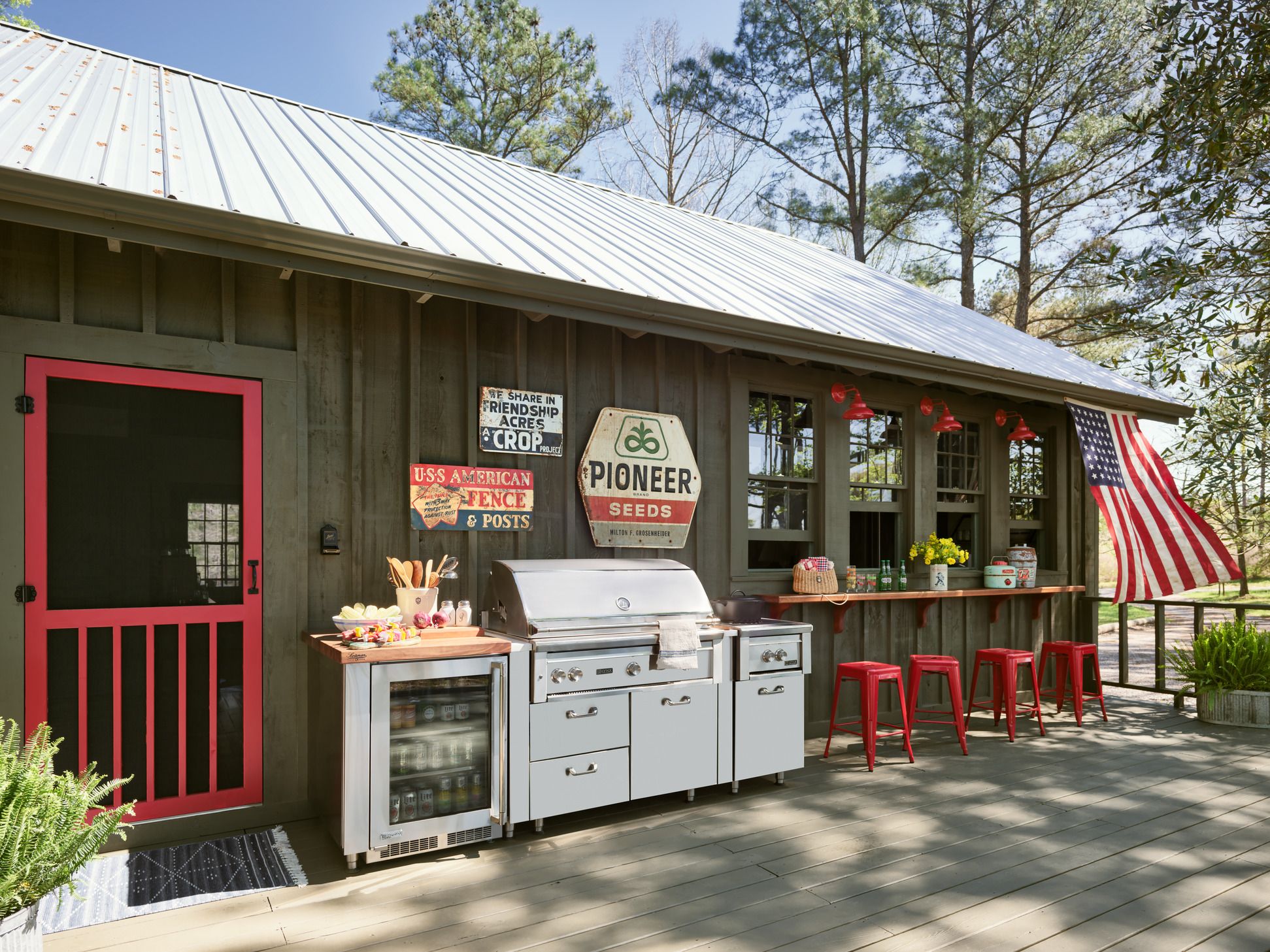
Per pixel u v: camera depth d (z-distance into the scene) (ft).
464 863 11.97
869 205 50.06
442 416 15.51
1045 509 27.32
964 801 14.97
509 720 12.79
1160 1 19.92
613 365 17.72
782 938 9.72
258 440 13.64
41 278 12.07
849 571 20.75
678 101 54.70
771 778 16.55
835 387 20.94
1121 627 26.66
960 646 24.20
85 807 9.39
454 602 15.46
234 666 13.30
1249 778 16.49
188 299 13.17
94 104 15.10
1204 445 24.36
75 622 12.08
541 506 16.61
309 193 13.56
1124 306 41.27
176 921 10.03
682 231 23.99
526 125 51.11
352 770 11.49
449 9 49.93
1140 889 11.14
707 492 19.03
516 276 13.35
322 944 9.49
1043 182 46.19
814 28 49.57
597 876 11.51
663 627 14.25
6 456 11.64
